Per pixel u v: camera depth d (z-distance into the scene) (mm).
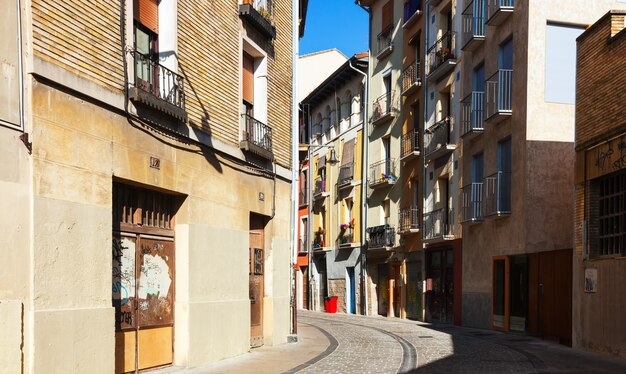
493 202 20672
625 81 12797
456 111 24656
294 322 16578
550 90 19219
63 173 7941
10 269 7043
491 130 21406
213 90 12320
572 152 19172
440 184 26062
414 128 29234
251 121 14289
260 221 15180
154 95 9875
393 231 30484
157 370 10430
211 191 12117
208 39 12180
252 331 14477
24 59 7375
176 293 11148
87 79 8438
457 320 23625
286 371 10602
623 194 13070
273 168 15367
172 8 10852
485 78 22109
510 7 20062
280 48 16156
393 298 30594
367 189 33906
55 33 7840
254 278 14742
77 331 7969
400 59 30922
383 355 13148
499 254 20422
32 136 7422
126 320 9750
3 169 7020
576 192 14836
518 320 18984
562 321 15828
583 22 19422
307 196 42938
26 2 7406
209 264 11922
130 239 9953
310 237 41875
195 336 11211
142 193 10414
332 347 14766
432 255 26484
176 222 11266
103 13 8891
